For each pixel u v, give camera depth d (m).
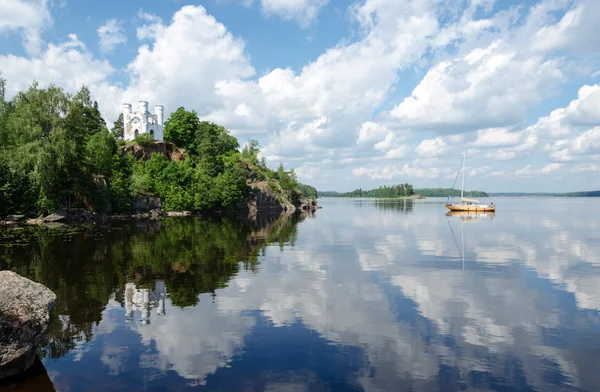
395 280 22.70
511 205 181.38
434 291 20.23
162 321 15.34
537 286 21.39
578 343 13.38
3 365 10.60
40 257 29.12
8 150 64.00
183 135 135.75
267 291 19.95
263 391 10.11
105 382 10.55
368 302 18.14
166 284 21.23
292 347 12.91
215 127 153.38
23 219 59.69
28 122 61.41
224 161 135.25
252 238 43.50
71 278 22.41
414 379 10.80
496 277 23.61
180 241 39.59
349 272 24.88
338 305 17.62
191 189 100.00
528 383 10.62
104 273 23.75
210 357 12.13
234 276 23.38
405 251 34.28
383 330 14.53
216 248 34.97
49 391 10.09
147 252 32.00
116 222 64.19
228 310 16.75
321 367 11.48
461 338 13.79
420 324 15.20
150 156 111.19
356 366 11.56
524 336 14.02
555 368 11.52
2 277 11.83
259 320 15.54
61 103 65.31
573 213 103.44
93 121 104.00
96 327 14.66
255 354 12.36
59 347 12.84
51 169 60.44
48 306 11.82
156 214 85.31
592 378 10.89
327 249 35.12
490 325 15.14
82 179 69.75
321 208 155.00
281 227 59.44
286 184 151.50
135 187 85.38
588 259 30.16
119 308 16.95
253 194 123.88
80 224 58.56
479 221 73.12
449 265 27.53
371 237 45.56
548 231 52.91
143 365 11.55
